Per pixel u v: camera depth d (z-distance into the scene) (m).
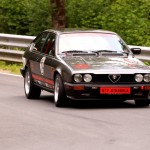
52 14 50.59
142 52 37.69
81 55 28.55
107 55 28.69
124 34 50.62
